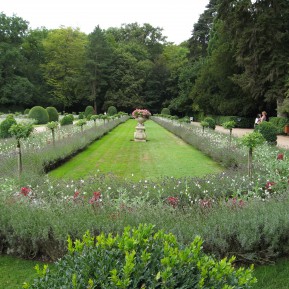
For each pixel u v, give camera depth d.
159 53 62.38
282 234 3.75
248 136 6.64
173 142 16.73
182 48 58.50
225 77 30.17
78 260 2.00
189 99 44.28
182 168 9.94
